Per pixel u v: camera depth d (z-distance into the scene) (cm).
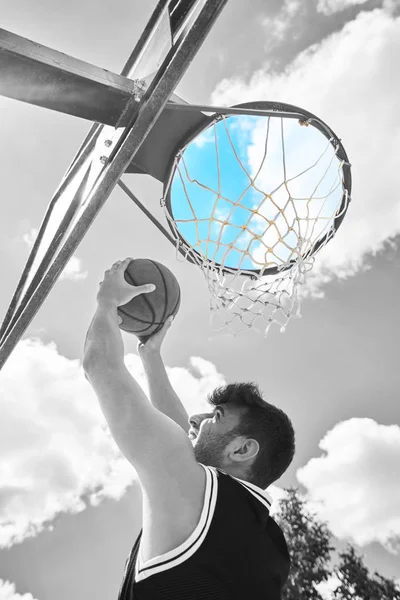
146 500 131
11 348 248
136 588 120
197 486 127
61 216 242
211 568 119
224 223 249
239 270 261
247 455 151
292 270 269
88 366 148
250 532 127
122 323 206
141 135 177
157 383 207
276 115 226
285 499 974
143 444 129
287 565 140
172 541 121
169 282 212
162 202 247
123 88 191
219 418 158
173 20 182
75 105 193
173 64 160
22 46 173
